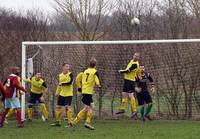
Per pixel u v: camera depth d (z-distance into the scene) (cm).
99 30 5850
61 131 3731
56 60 4797
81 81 3881
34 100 4478
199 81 4597
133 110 4403
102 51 4775
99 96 4725
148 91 4628
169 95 4675
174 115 4666
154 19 5603
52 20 6306
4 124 4266
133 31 5500
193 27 5612
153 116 4700
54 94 4772
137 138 3303
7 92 3950
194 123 4294
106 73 4747
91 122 4412
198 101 4606
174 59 4669
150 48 4734
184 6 5703
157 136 3406
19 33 5884
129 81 4384
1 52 5706
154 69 4725
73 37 5956
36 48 4784
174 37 5450
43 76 4800
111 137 3359
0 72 5628
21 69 5078
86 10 5966
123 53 4762
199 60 4600
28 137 3388
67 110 4034
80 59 4797
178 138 3294
